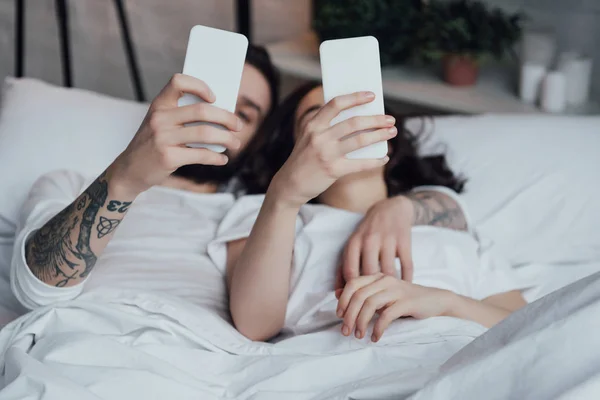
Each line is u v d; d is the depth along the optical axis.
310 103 1.49
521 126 1.75
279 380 1.00
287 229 1.09
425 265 1.26
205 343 1.09
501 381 0.77
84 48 2.87
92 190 1.04
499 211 1.61
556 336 0.75
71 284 1.10
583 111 2.15
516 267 1.57
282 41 2.69
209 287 1.27
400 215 1.25
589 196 1.62
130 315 1.09
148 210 1.41
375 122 0.93
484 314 1.17
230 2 2.68
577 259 1.56
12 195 1.54
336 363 1.02
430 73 2.41
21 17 2.44
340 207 1.39
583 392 0.69
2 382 1.03
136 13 2.81
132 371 0.96
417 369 0.96
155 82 2.87
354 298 1.08
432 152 1.71
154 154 0.91
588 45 2.28
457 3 2.26
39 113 1.65
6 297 1.35
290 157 1.02
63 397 0.89
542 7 2.33
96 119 1.66
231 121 0.89
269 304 1.13
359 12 2.33
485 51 2.21
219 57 0.89
